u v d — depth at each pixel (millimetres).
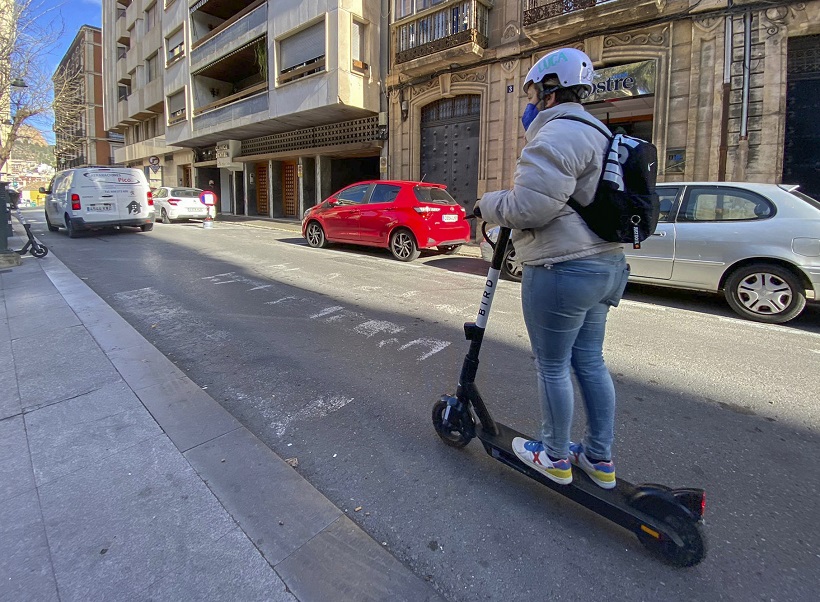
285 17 16703
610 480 2057
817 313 6121
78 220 12609
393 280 7539
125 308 5719
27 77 12633
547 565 1914
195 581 1795
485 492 2369
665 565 1912
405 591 1777
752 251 5641
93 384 3492
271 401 3350
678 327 5270
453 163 14266
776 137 8852
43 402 3215
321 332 4852
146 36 29062
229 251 10352
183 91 24750
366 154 18125
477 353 2520
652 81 10180
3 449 2658
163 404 3199
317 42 15922
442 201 9828
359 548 1979
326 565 1887
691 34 9609
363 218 10016
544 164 1751
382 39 15586
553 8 11023
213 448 2688
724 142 9320
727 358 4277
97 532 2035
